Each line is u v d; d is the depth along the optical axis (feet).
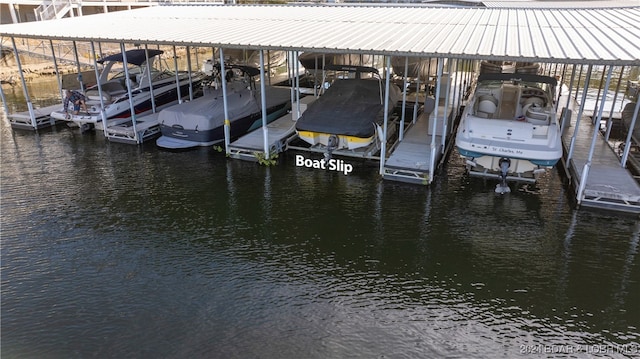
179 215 23.89
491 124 25.88
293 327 15.87
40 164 31.04
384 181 27.86
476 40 25.82
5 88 58.23
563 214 23.70
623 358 14.58
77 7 74.95
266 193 26.37
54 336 15.46
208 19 39.24
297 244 21.11
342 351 14.82
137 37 30.32
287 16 39.58
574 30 29.14
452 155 32.19
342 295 17.57
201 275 18.79
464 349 14.96
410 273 18.95
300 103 37.96
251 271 19.06
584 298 17.37
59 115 37.11
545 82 27.89
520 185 27.25
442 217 23.50
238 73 41.24
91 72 40.24
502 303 17.15
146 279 18.56
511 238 21.54
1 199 25.73
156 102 40.96
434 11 41.73
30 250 20.67
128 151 33.45
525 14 38.58
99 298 17.40
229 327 15.85
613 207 23.66
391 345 15.10
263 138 31.42
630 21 32.09
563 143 32.04
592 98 50.96
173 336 15.43
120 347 14.96
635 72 61.62
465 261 19.76
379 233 22.02
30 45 66.23
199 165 30.58
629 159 29.66
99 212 24.25
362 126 29.40
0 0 68.33
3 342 15.20
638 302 17.13
